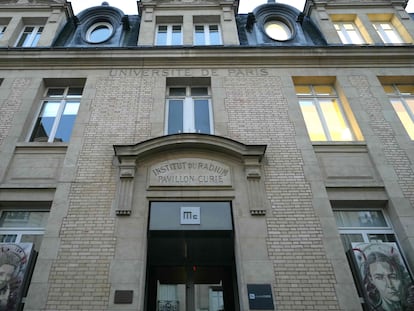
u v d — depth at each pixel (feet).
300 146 26.48
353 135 29.09
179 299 24.25
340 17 38.86
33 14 37.93
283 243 21.45
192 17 38.01
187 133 25.59
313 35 37.35
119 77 31.35
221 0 39.11
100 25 39.24
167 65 32.45
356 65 32.91
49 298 19.04
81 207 22.66
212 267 25.62
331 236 21.81
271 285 19.80
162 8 38.83
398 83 32.89
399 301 19.74
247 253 20.95
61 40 36.06
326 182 24.82
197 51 32.55
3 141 26.43
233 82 31.14
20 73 31.60
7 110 28.55
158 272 25.26
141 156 24.80
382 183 24.67
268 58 32.76
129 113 28.37
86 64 32.22
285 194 23.66
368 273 20.80
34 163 25.46
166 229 22.35
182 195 23.43
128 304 18.92
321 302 19.31
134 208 22.63
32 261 20.98
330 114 30.91
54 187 23.85
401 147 26.78
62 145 26.40
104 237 21.39
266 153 25.88
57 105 30.81
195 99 31.19
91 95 29.66
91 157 25.34
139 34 35.70
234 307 23.73
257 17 39.60
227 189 23.75
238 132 27.30
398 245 22.50
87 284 19.60
